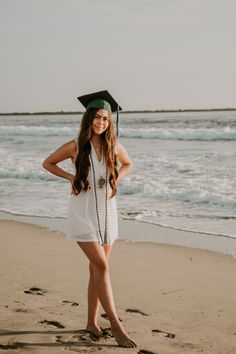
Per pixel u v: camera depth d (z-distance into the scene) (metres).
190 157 17.64
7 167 16.75
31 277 5.45
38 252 6.68
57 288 5.05
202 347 3.63
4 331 3.88
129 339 3.64
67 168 15.83
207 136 26.42
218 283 5.28
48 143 28.14
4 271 5.72
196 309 4.48
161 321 4.19
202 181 12.43
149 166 15.44
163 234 7.84
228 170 14.04
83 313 4.31
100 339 3.76
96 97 3.72
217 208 9.86
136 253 6.68
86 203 3.62
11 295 4.82
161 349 3.59
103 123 3.60
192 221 8.75
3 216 9.77
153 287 5.15
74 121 75.50
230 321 4.18
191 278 5.47
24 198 11.75
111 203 3.71
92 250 3.62
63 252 6.66
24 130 38.47
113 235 3.72
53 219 9.27
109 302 3.69
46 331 3.89
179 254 6.58
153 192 11.45
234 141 24.73
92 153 3.62
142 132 29.30
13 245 7.16
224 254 6.54
